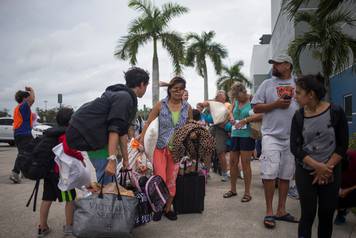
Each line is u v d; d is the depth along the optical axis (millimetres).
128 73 4574
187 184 5449
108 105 4098
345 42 12898
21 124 8242
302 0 8055
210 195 6812
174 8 23844
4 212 5738
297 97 3568
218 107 8148
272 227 4762
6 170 11117
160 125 5336
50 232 4727
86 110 4062
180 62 24500
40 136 4668
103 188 4062
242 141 6160
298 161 3648
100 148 4098
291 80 5039
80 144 4031
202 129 5379
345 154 3512
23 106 8211
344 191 4410
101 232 3791
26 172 4496
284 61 4934
